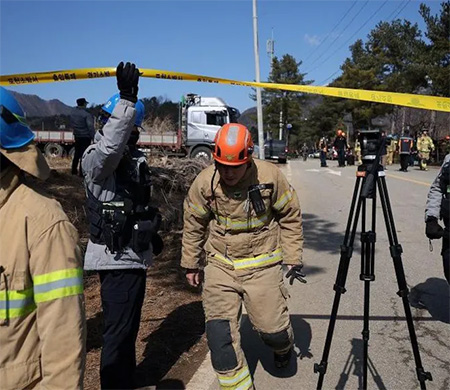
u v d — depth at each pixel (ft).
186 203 11.11
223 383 9.91
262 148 80.43
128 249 10.02
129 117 9.14
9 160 6.22
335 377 11.98
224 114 75.56
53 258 6.16
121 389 10.32
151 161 34.99
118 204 9.87
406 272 20.38
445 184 14.17
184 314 15.66
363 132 10.09
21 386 6.20
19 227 6.13
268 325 10.71
